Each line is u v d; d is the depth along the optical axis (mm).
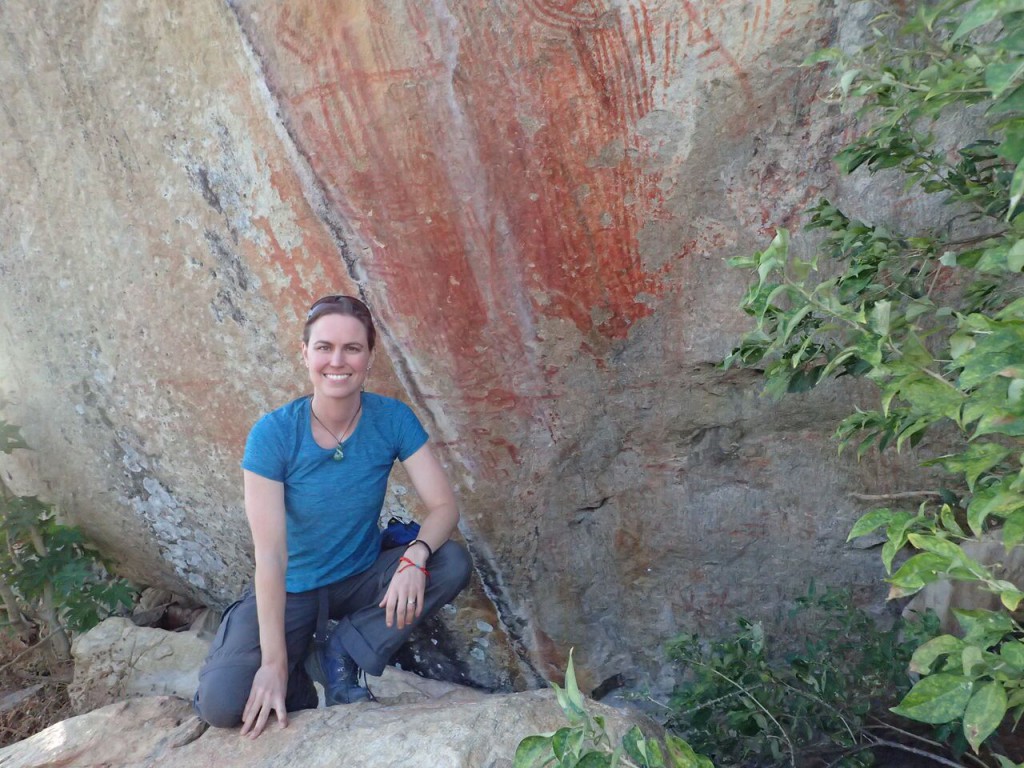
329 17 2229
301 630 2447
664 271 2529
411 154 2357
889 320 1391
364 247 2498
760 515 2854
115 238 2951
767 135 2320
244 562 3518
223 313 2863
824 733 2508
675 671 3018
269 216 2580
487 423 2713
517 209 2434
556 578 2934
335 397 2221
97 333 3195
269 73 2320
